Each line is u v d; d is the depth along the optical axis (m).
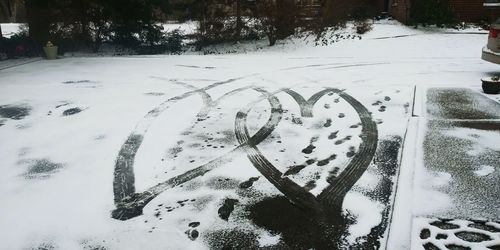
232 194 3.33
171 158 4.12
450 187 3.24
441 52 11.37
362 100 6.11
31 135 4.90
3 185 3.59
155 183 3.58
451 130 4.59
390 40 13.49
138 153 4.27
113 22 13.43
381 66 9.31
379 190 3.33
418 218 2.82
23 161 4.12
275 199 3.23
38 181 3.66
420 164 3.70
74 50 13.54
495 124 4.75
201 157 4.12
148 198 3.31
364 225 2.84
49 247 2.67
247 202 3.20
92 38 13.66
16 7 24.05
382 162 3.88
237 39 14.26
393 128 4.82
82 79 8.35
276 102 6.17
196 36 14.35
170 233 2.80
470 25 15.60
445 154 3.91
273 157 4.08
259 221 2.93
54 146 4.52
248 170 3.78
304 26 13.98
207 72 9.01
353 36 14.20
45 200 3.31
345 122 5.11
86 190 3.47
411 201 3.05
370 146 4.28
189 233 2.80
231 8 14.18
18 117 5.66
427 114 5.27
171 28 18.83
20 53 12.32
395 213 2.90
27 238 2.78
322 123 5.12
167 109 5.91
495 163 3.66
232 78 8.20
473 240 2.56
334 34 14.69
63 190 3.48
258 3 13.66
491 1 15.89
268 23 13.54
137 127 5.11
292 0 13.58
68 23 13.05
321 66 9.52
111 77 8.55
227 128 5.00
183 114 5.64
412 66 9.17
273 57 11.45
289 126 5.03
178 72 9.06
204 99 6.46
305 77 8.12
